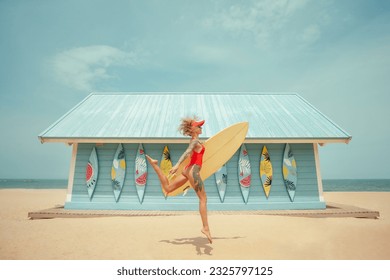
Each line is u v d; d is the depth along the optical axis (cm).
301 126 910
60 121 934
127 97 1165
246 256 405
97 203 859
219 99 1147
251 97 1170
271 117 976
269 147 905
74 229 593
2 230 587
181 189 482
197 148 426
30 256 406
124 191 872
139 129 892
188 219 708
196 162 418
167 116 984
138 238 507
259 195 872
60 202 1376
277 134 862
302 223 651
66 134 858
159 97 1170
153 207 855
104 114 999
